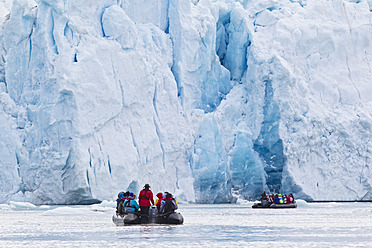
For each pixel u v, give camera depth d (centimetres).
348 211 17725
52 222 12612
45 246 7338
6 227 11012
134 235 8731
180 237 8344
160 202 11100
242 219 13150
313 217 14000
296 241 7700
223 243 7450
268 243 7438
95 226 11075
